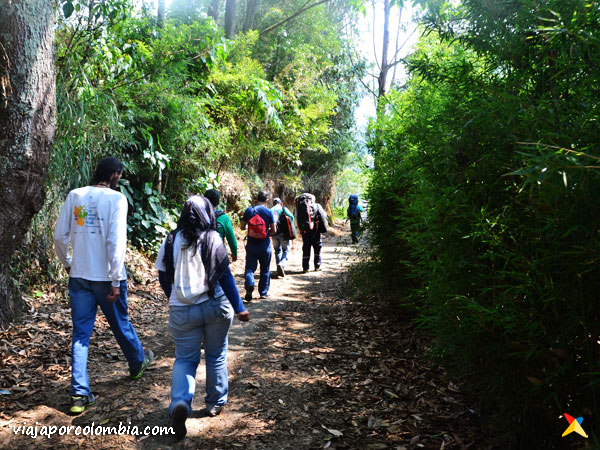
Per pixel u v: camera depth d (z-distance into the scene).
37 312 4.68
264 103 9.76
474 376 2.64
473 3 2.65
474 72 2.64
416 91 5.11
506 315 2.08
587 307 1.81
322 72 14.20
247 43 11.14
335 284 7.49
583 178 1.57
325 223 8.90
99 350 4.11
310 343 4.51
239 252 9.86
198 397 3.32
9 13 3.50
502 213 2.25
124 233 3.23
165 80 7.35
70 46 5.55
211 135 8.54
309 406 3.18
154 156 7.58
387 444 2.68
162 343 4.45
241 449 2.64
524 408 2.13
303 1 14.18
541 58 2.29
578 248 1.75
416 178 3.52
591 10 1.78
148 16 7.88
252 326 5.06
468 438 2.71
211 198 5.29
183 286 2.79
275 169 14.28
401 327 4.96
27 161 3.82
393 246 5.34
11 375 3.46
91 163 5.70
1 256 4.00
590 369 1.78
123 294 3.31
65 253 3.19
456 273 2.54
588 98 1.90
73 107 5.27
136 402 3.18
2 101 3.59
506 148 2.26
